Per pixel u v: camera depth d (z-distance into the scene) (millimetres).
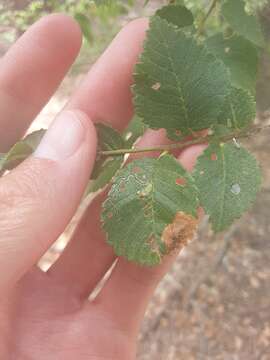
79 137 103
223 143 93
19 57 144
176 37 93
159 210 91
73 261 145
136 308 145
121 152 103
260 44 113
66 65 146
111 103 134
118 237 92
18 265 107
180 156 100
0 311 135
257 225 357
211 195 90
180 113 95
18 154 109
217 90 94
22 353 138
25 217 103
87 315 144
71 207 108
